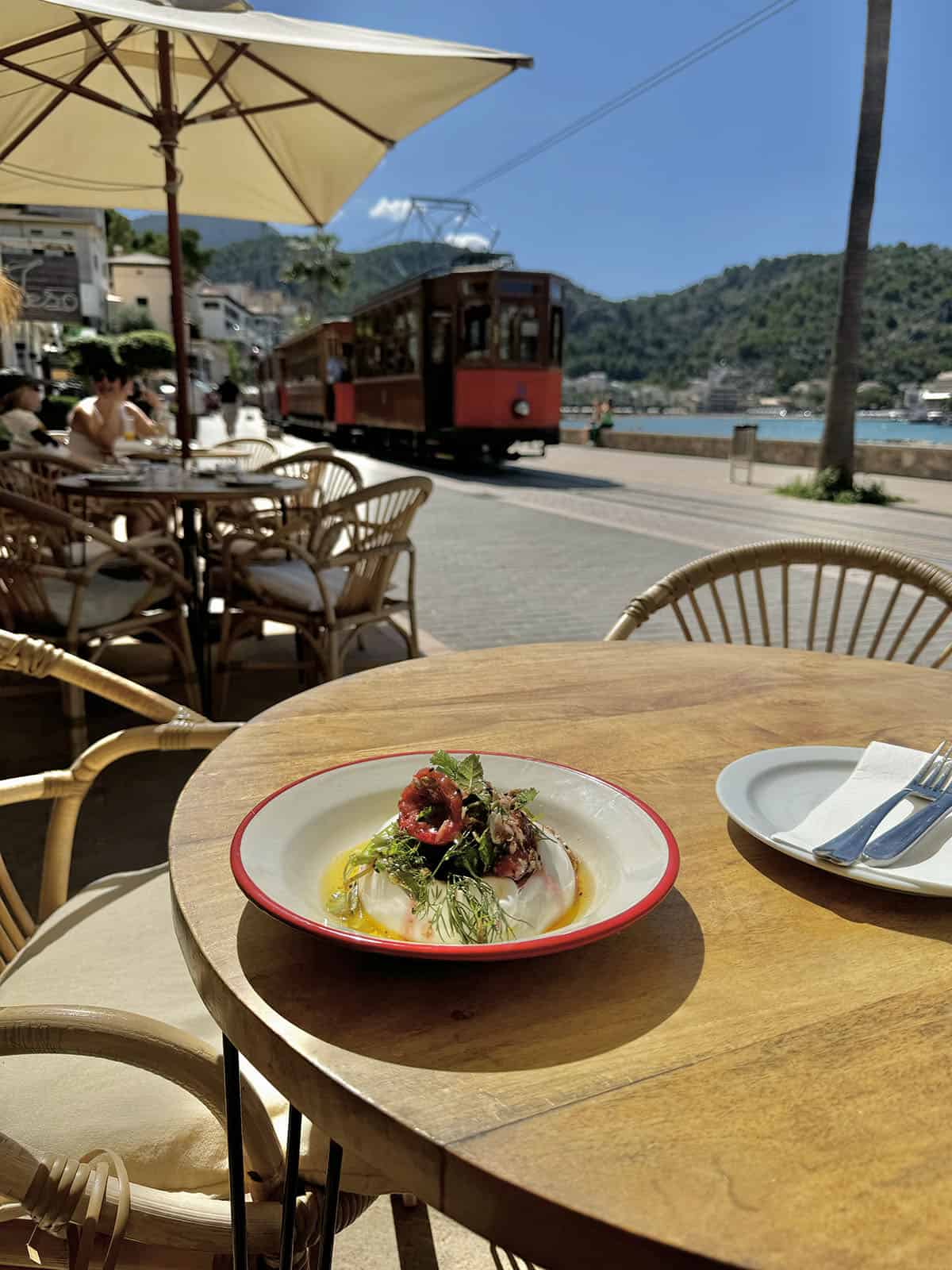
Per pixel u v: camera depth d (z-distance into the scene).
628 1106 0.62
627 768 1.21
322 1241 1.02
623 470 19.72
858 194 13.38
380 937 0.76
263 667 4.38
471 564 8.48
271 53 4.67
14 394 7.41
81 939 1.58
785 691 1.55
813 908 0.89
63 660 1.82
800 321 170.75
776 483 16.83
